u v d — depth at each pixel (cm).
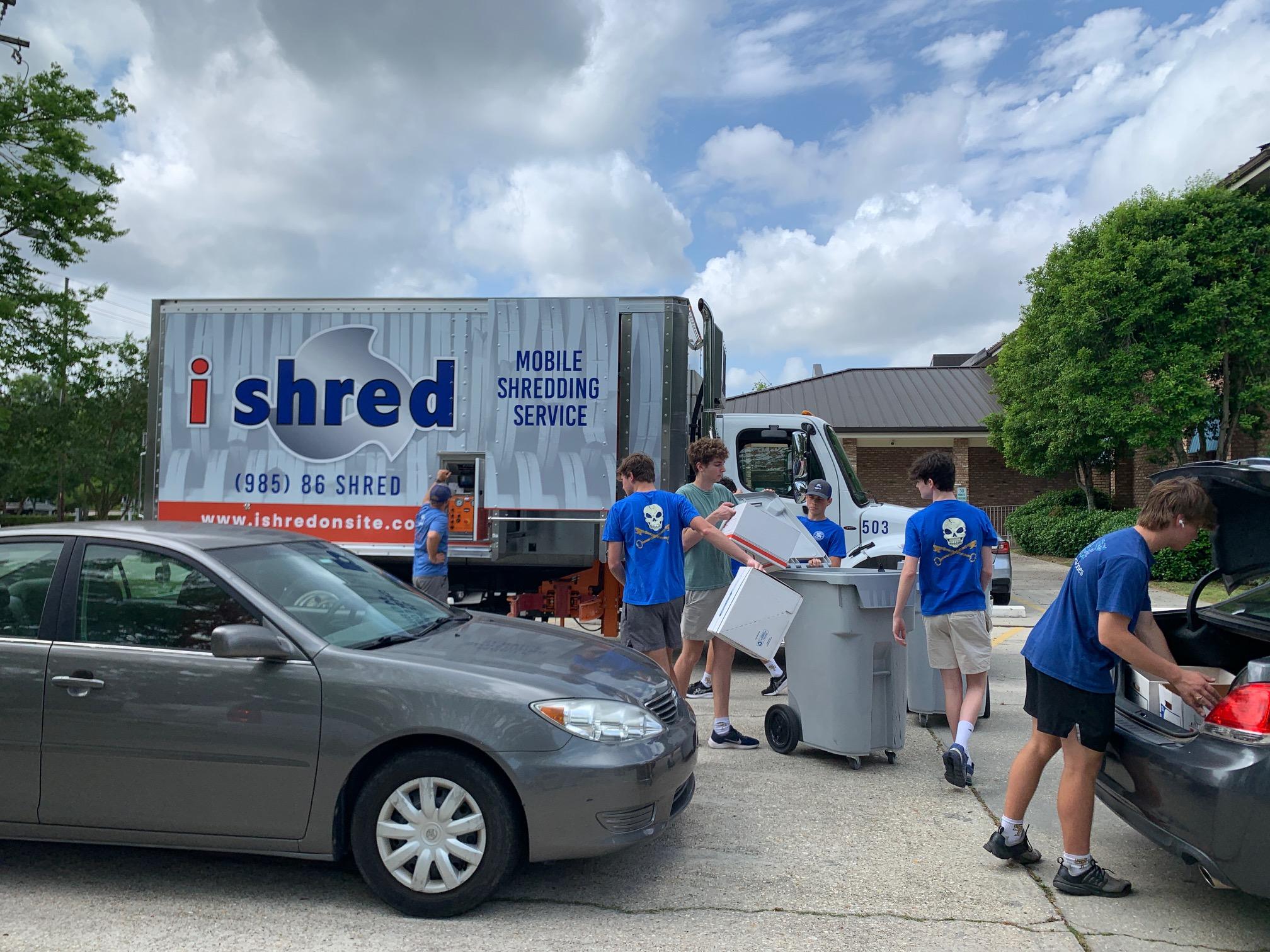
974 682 542
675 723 418
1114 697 395
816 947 347
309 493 885
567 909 379
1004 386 2216
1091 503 2153
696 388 938
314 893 395
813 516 774
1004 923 368
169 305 900
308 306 886
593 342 845
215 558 413
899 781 550
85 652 393
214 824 381
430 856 368
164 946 345
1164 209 1755
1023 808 416
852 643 564
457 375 869
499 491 848
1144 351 1739
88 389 2397
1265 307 1708
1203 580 461
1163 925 366
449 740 376
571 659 423
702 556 605
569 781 366
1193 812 343
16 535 427
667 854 437
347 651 387
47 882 404
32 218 1983
